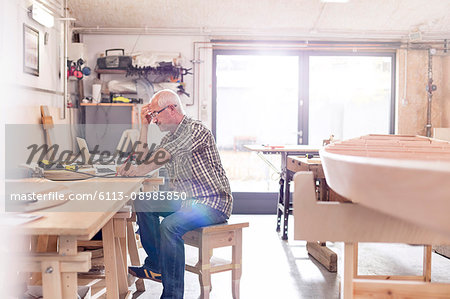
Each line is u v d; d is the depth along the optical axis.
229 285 3.08
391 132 6.05
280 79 6.04
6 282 1.51
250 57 6.02
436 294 1.36
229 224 2.51
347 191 0.88
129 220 2.74
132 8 5.30
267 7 5.33
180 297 2.32
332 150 1.53
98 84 5.41
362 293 1.38
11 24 3.40
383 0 5.19
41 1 4.12
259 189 6.00
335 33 5.81
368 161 0.75
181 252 2.35
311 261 3.70
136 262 2.95
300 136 6.04
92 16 5.40
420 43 5.87
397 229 1.07
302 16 5.48
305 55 5.93
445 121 5.87
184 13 5.43
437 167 0.56
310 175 1.08
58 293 1.37
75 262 1.37
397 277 2.44
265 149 4.48
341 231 1.08
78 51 5.18
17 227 1.27
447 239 1.06
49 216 1.42
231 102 6.10
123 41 5.71
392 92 6.02
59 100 4.72
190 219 2.39
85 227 1.27
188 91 5.80
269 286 3.07
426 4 5.23
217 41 5.82
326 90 6.05
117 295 2.10
